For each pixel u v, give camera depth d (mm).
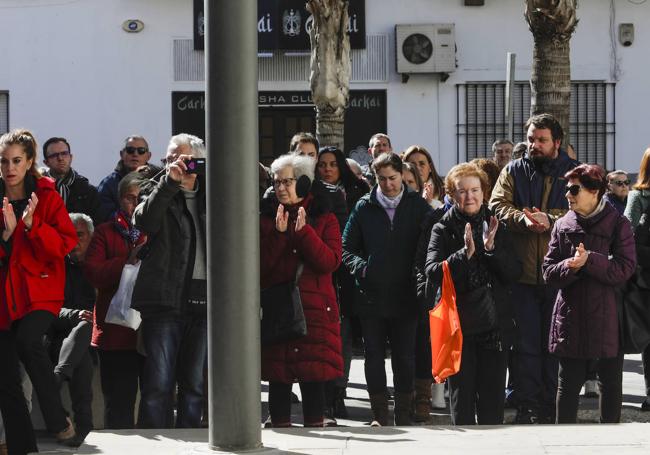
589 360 13023
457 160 36125
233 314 9727
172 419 12750
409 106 36094
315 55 24359
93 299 14375
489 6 35906
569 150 22625
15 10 35344
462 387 12195
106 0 35438
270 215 12523
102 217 18641
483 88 36125
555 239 12633
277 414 12500
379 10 35875
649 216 14266
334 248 12594
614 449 10328
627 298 12703
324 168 16312
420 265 13242
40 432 14250
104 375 13312
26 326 11758
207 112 9734
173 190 11867
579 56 36219
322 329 12391
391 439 10891
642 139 36406
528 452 10250
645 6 36188
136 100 35656
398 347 14094
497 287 12234
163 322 12125
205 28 9734
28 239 11883
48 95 35469
